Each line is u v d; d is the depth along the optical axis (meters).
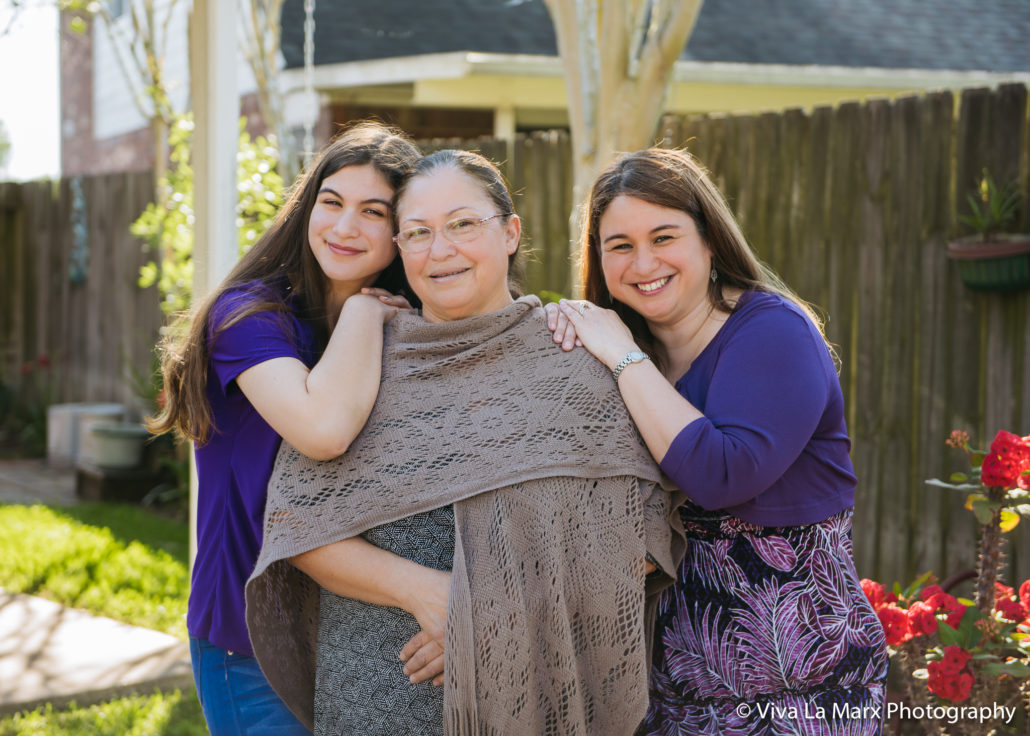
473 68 7.38
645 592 2.05
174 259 7.21
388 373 2.04
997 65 8.65
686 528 2.09
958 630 2.68
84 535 5.92
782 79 7.76
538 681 1.91
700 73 7.64
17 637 4.38
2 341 9.77
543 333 2.06
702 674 2.05
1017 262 3.58
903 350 4.05
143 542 5.94
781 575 2.03
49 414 8.53
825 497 2.06
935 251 3.95
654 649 2.12
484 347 2.01
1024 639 2.76
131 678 3.93
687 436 1.93
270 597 2.05
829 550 2.06
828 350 2.17
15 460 8.80
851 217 4.20
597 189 2.14
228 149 3.44
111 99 11.75
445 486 1.92
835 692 2.02
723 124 4.64
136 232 7.06
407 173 2.07
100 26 11.84
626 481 1.96
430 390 2.00
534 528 1.91
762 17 8.99
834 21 9.12
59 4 7.23
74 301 9.10
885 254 4.09
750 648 2.03
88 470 7.23
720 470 1.91
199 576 2.13
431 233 2.00
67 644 4.30
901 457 4.06
